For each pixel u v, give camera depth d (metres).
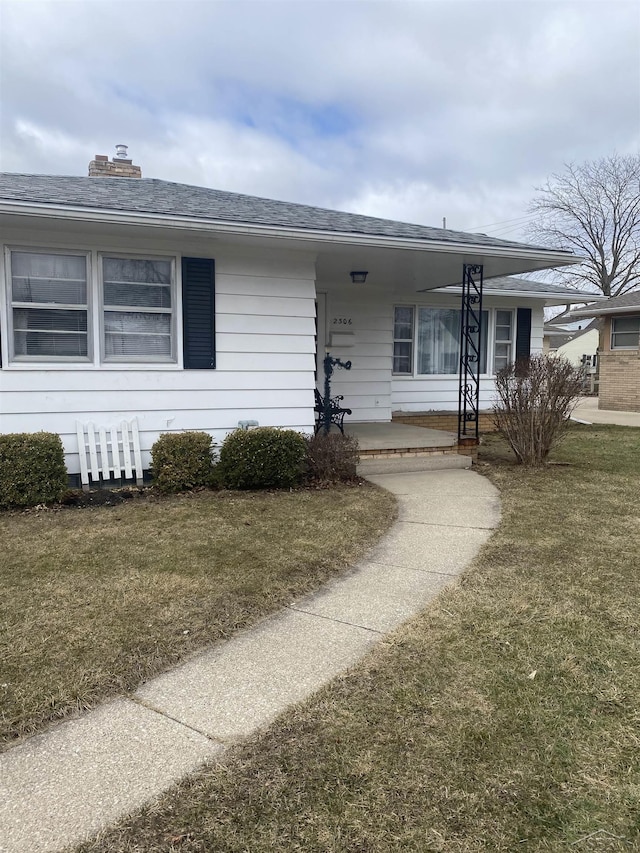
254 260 6.96
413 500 6.22
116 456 6.51
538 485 6.89
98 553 4.40
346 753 2.16
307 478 7.02
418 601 3.57
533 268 8.46
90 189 6.88
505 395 8.35
